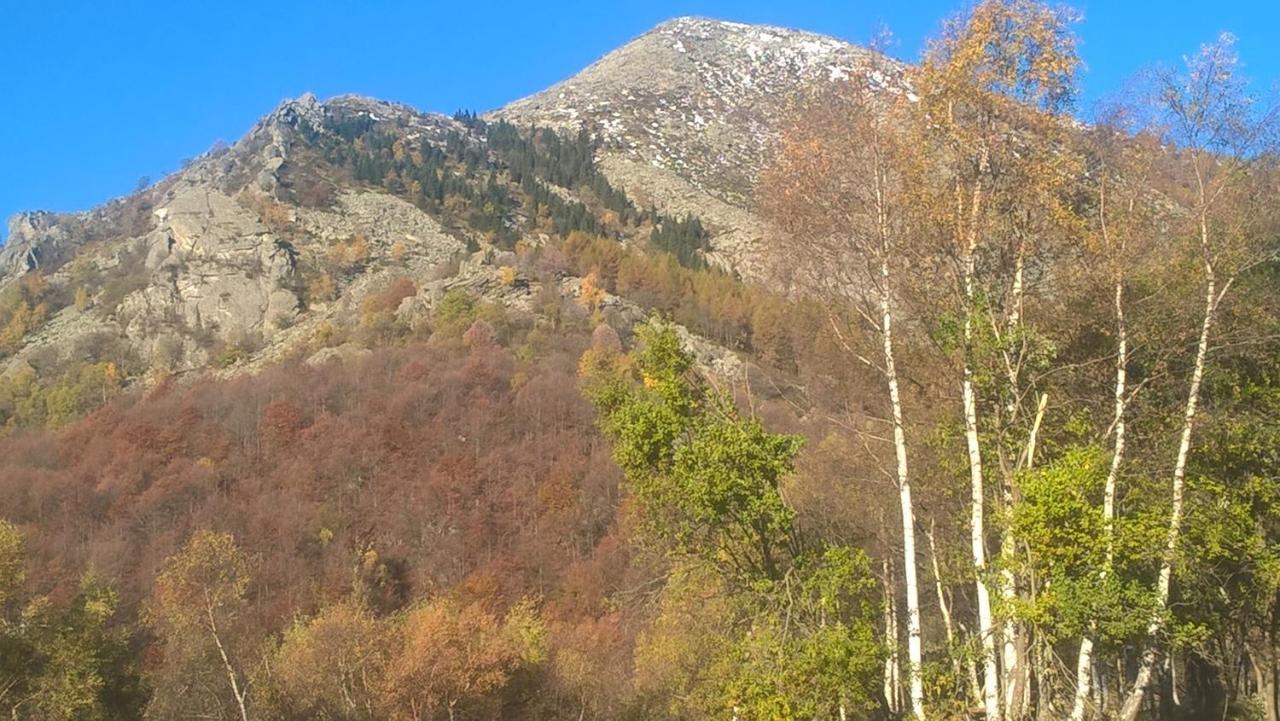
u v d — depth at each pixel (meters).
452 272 110.12
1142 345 18.45
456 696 36.72
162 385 92.44
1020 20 17.47
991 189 17.72
